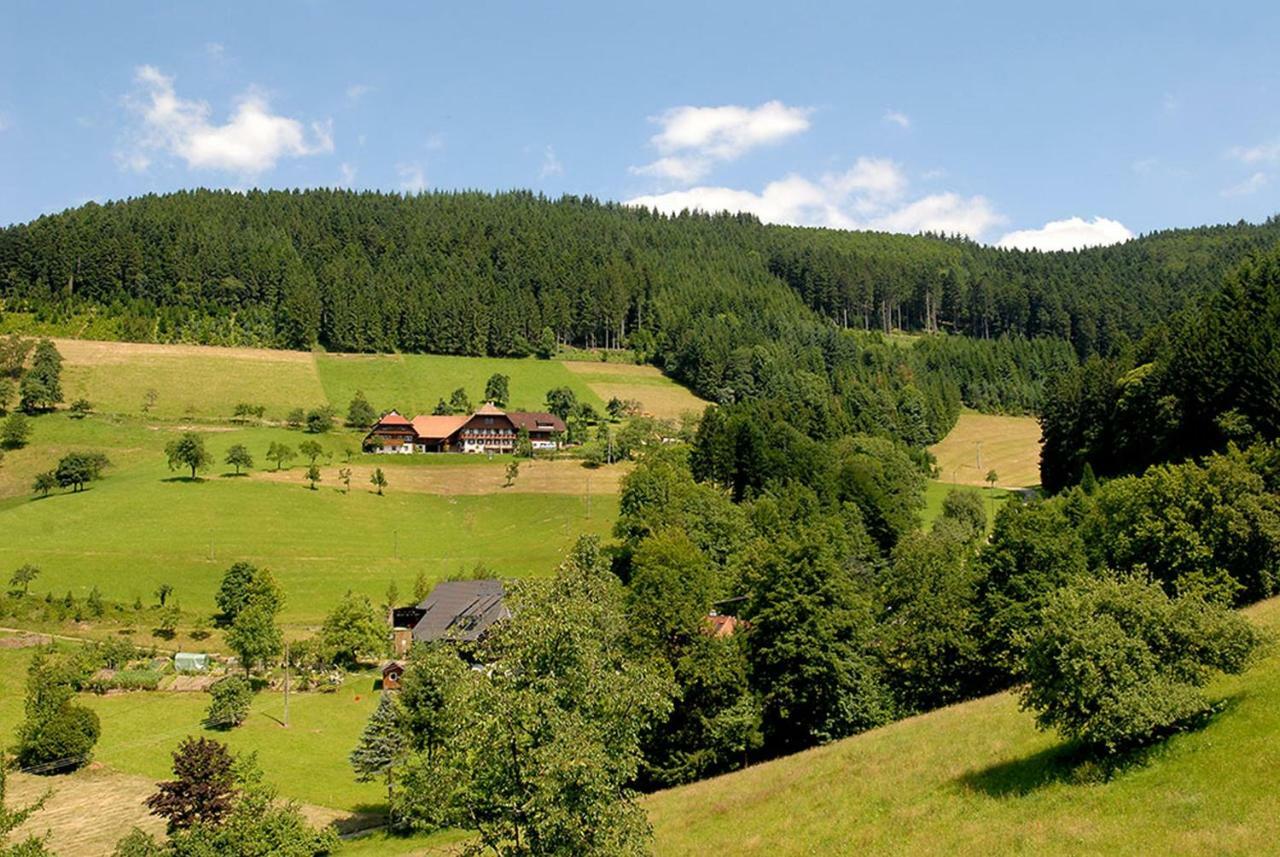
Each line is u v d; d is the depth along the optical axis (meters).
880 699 57.28
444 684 26.86
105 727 75.94
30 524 130.38
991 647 57.75
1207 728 29.78
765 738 57.19
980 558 63.31
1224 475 57.28
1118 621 31.30
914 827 31.42
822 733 55.56
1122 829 25.94
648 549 74.31
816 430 167.75
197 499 144.12
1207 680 30.75
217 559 120.38
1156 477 60.16
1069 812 28.30
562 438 198.12
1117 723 29.61
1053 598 32.72
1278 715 28.62
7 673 84.81
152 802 44.31
